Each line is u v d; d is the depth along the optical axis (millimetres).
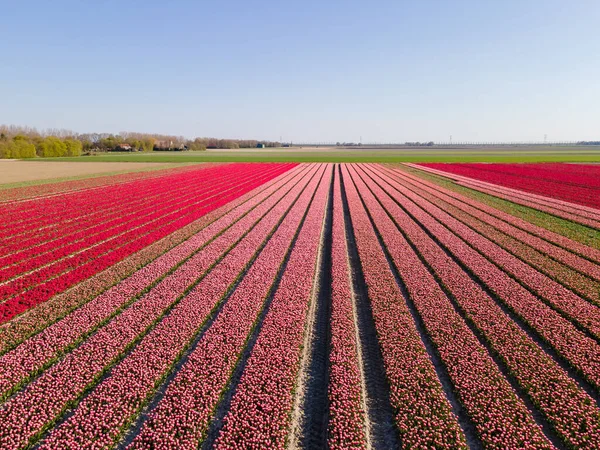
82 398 10422
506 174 68312
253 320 14188
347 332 13297
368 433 9438
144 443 8758
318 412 10195
